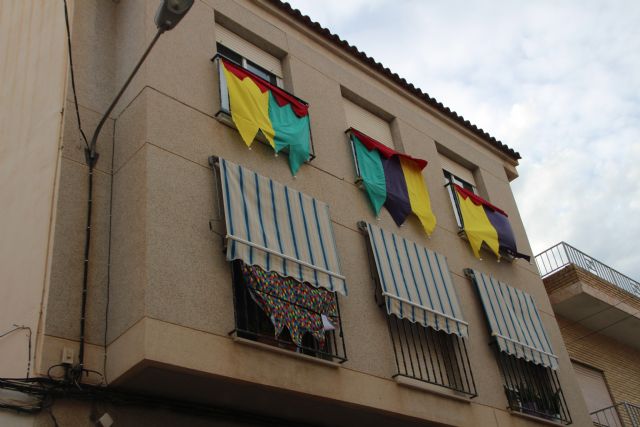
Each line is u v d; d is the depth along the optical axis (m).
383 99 14.57
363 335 10.28
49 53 10.07
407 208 12.70
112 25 10.74
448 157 15.88
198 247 8.73
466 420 10.97
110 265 8.54
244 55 12.15
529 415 12.23
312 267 9.74
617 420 17.52
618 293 18.08
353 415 9.66
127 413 7.81
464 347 12.01
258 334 8.63
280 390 8.52
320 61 13.47
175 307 8.03
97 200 8.91
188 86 10.15
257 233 9.30
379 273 10.95
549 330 14.72
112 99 9.94
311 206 10.56
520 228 16.27
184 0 7.79
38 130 9.44
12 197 9.28
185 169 9.24
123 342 7.78
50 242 8.19
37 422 7.11
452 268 13.04
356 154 12.49
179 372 7.72
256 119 10.62
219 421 8.62
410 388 10.37
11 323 8.08
